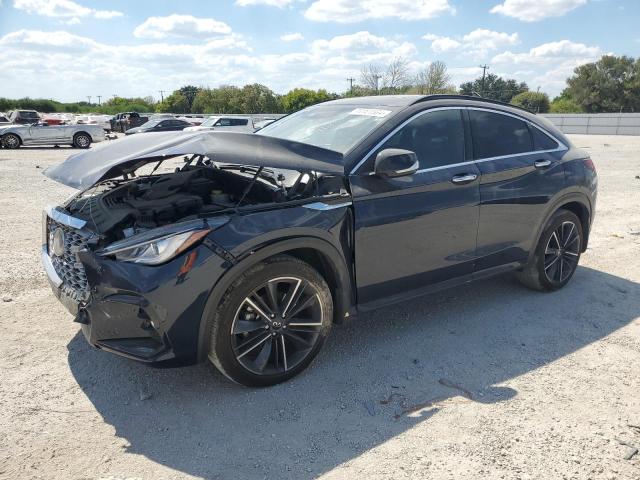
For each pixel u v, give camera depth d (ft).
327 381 11.06
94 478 8.20
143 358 9.49
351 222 11.32
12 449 8.80
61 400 10.23
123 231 10.31
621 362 12.08
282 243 10.20
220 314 9.75
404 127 12.57
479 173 13.42
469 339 13.10
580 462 8.68
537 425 9.66
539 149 15.34
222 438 9.21
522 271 16.03
